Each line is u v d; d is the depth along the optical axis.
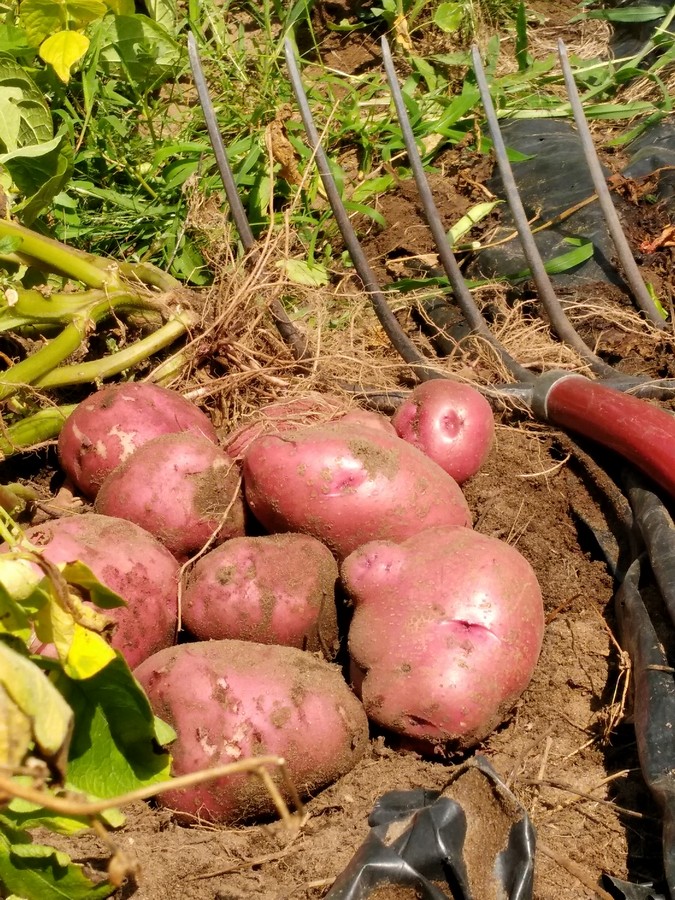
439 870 0.40
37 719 0.28
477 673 0.46
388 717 0.47
